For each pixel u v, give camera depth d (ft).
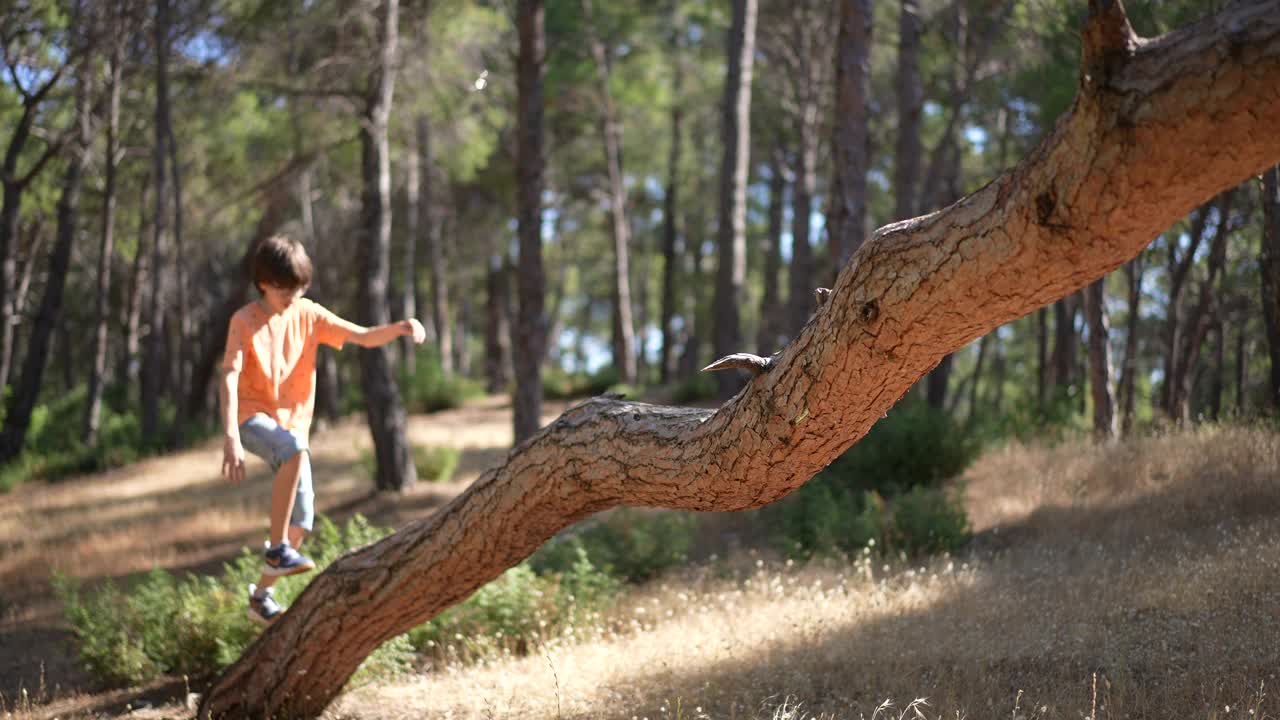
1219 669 13.66
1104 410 38.11
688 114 101.24
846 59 37.09
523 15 45.47
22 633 27.68
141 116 79.30
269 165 64.18
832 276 37.99
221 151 64.80
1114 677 13.97
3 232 69.51
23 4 62.69
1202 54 5.34
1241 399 49.93
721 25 84.79
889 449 35.29
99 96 73.20
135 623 22.77
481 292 154.61
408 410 94.32
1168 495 26.37
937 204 65.10
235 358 13.14
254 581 22.57
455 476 53.36
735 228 64.90
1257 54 5.13
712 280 134.82
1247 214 42.88
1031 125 56.18
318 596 15.23
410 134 62.23
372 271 49.11
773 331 98.78
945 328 7.56
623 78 89.97
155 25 63.00
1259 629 14.87
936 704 13.60
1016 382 92.58
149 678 21.45
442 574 14.05
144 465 69.77
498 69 66.49
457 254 119.14
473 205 110.42
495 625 21.62
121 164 80.23
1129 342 47.60
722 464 9.84
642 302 148.97
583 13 79.61
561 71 83.41
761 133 95.96
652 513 31.17
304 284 13.51
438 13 54.39
